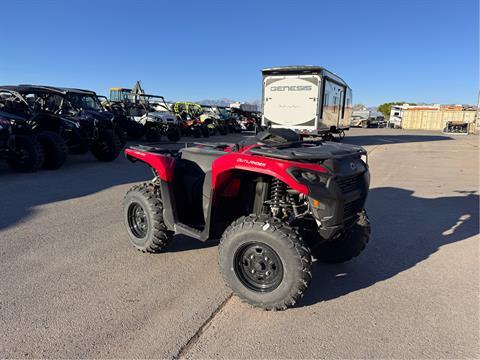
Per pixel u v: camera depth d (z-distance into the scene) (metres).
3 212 5.54
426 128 50.47
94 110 12.09
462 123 36.59
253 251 2.99
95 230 4.84
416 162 12.83
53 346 2.52
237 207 3.53
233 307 3.06
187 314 2.94
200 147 4.11
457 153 16.02
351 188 3.14
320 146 3.35
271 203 3.13
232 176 3.18
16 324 2.75
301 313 2.99
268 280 2.97
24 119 9.12
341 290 3.39
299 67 13.31
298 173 2.79
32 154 8.70
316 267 3.90
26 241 4.40
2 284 3.35
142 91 21.14
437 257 4.19
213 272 3.70
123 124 16.88
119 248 4.26
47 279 3.47
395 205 6.55
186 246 4.37
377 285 3.50
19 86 10.38
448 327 2.81
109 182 8.05
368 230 3.72
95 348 2.51
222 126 24.70
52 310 2.95
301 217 3.06
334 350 2.53
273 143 3.19
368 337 2.68
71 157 12.26
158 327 2.76
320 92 13.29
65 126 10.09
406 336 2.70
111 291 3.28
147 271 3.70
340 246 3.81
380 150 17.20
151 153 4.02
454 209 6.29
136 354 2.46
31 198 6.43
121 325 2.77
